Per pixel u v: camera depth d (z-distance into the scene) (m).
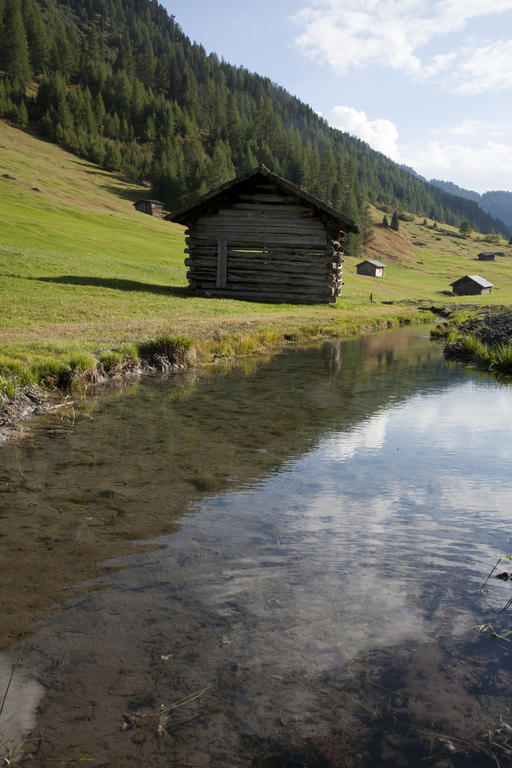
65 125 152.75
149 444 5.21
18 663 2.02
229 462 4.66
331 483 4.14
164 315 17.92
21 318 14.77
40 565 2.79
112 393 7.92
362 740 1.69
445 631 2.23
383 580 2.65
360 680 1.94
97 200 95.88
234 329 15.59
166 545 3.04
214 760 1.61
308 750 1.65
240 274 25.62
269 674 1.97
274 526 3.32
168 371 10.20
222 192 24.61
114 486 4.03
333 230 25.00
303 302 25.48
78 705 1.82
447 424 6.25
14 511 3.52
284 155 175.62
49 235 42.56
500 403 7.58
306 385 8.95
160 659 2.04
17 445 5.14
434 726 1.75
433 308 36.06
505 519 3.48
